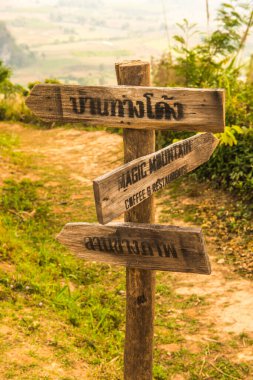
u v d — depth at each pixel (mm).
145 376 3324
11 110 15812
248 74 10031
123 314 5559
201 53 9977
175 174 3014
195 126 2717
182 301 5855
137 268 3088
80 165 10766
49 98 2947
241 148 8141
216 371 4637
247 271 6340
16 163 10406
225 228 7297
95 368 4289
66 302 5324
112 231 3057
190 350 4945
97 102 2863
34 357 4141
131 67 2871
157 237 2957
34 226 7688
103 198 2709
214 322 5395
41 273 5969
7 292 5164
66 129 13867
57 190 9258
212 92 2625
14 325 4559
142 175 2863
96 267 6598
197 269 2953
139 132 2934
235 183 7926
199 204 8070
